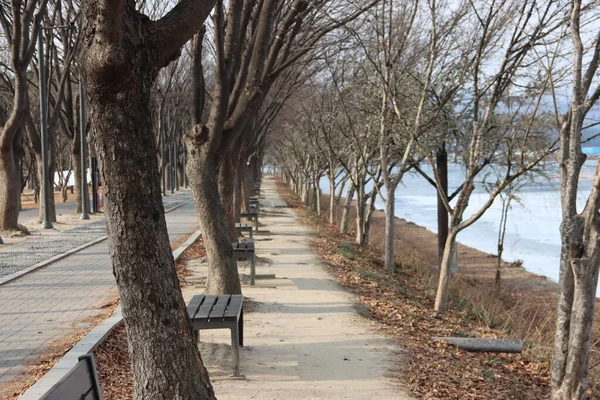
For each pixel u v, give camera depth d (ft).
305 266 44.57
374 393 18.93
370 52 52.26
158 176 13.34
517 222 120.47
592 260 17.12
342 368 21.26
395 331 27.14
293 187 199.72
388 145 50.49
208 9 14.15
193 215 92.02
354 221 105.50
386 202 49.96
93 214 91.35
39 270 40.40
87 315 27.25
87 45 12.28
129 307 13.17
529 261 79.82
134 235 12.92
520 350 26.50
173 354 13.26
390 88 41.96
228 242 30.17
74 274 38.75
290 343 24.11
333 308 30.42
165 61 13.70
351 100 67.62
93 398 10.98
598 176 16.88
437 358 23.75
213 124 29.55
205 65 90.12
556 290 60.23
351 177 70.03
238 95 33.30
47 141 68.03
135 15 12.74
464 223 32.96
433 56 38.75
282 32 31.89
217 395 18.25
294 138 127.13
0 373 19.45
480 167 33.47
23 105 58.70
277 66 34.04
